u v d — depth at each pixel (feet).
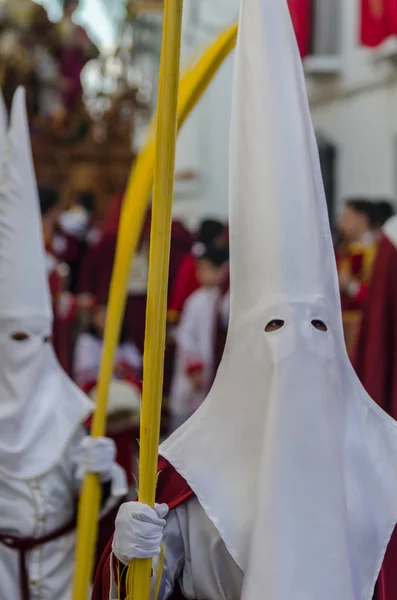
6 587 20.71
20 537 20.93
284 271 14.24
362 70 63.00
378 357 28.53
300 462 13.52
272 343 14.03
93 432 21.34
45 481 21.08
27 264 21.43
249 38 14.90
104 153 66.13
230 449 14.42
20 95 22.13
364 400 14.93
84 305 42.73
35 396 21.38
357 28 62.85
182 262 51.83
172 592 15.23
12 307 21.21
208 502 14.24
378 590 14.98
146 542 13.94
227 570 14.57
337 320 14.67
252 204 14.51
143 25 71.31
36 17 65.62
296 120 14.70
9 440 20.99
